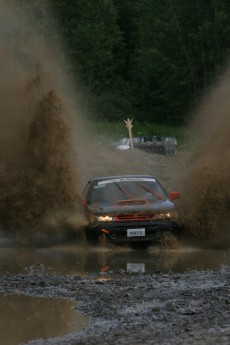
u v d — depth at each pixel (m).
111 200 33.50
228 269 26.02
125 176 35.31
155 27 143.75
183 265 27.38
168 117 141.75
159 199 33.72
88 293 22.06
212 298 20.59
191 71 136.62
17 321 18.92
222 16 134.12
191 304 19.91
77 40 140.25
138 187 34.41
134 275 25.20
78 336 17.23
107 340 16.48
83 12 144.25
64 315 19.48
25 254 30.89
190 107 139.25
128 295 21.42
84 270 26.50
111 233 31.56
